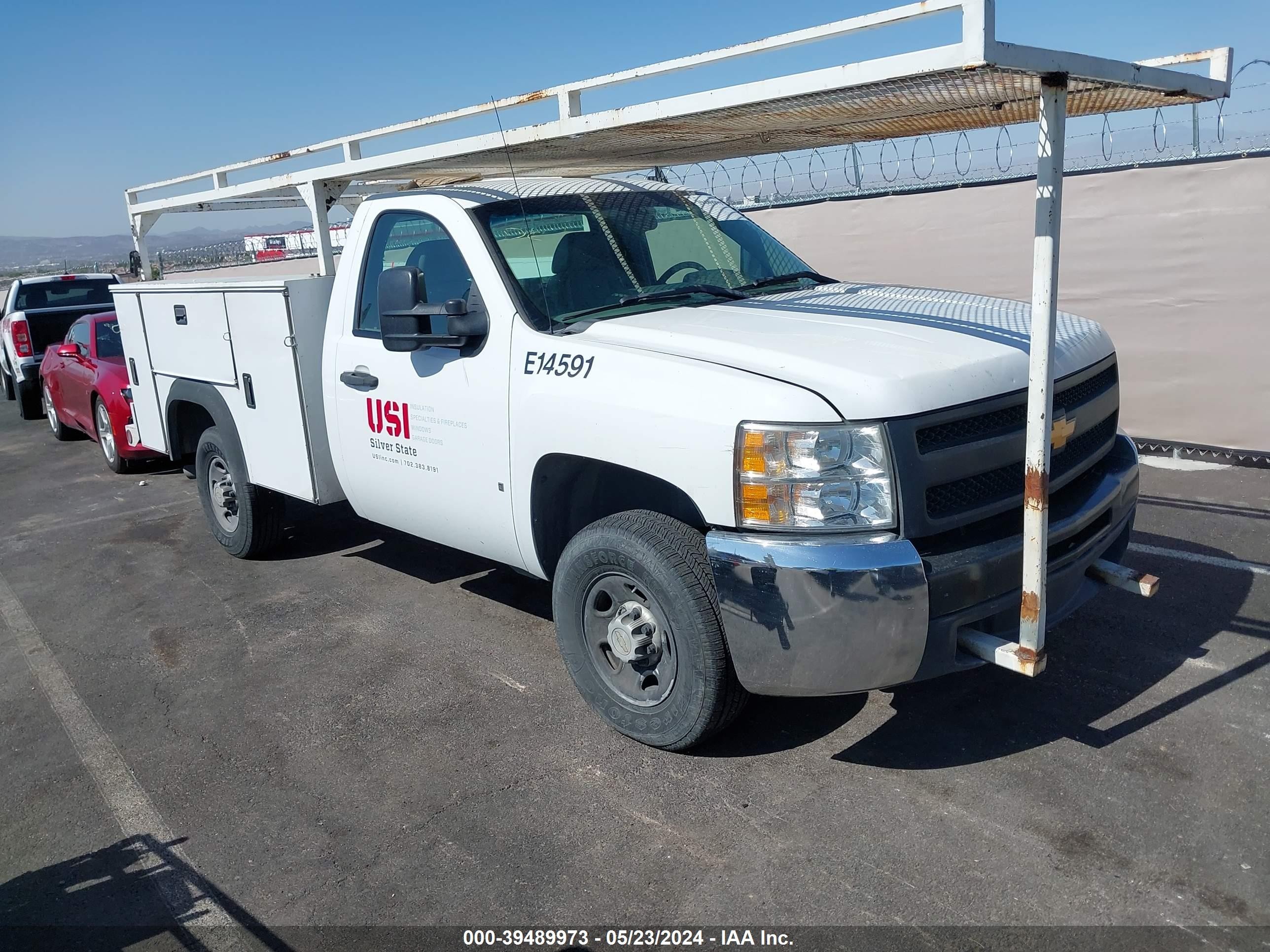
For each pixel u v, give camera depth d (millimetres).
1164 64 3473
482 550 4273
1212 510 5895
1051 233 2744
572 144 3793
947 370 3123
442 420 4145
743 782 3385
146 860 3184
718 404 3104
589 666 3730
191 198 6625
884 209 8625
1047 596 3221
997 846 2953
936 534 3000
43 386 11406
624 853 3037
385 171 4785
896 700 3863
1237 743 3402
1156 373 7160
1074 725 3594
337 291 4758
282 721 4047
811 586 2922
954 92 2861
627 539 3387
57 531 7320
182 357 5914
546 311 3889
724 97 2961
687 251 4488
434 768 3607
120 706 4305
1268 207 6457
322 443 5023
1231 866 2797
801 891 2814
